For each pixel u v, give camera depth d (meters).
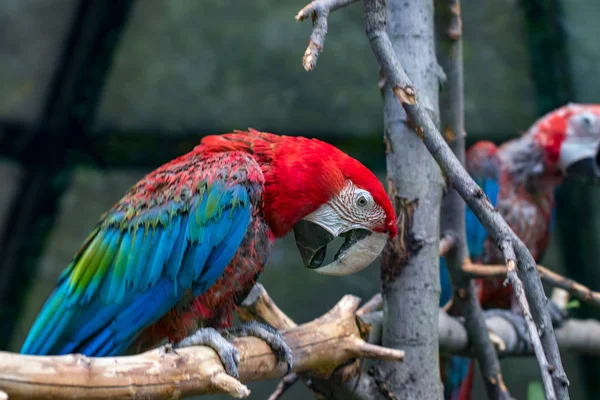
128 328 4.42
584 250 9.73
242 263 4.56
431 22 4.76
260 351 4.25
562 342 6.78
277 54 9.70
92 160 9.98
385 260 4.77
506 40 9.58
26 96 9.62
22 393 2.88
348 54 9.70
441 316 5.52
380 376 4.77
